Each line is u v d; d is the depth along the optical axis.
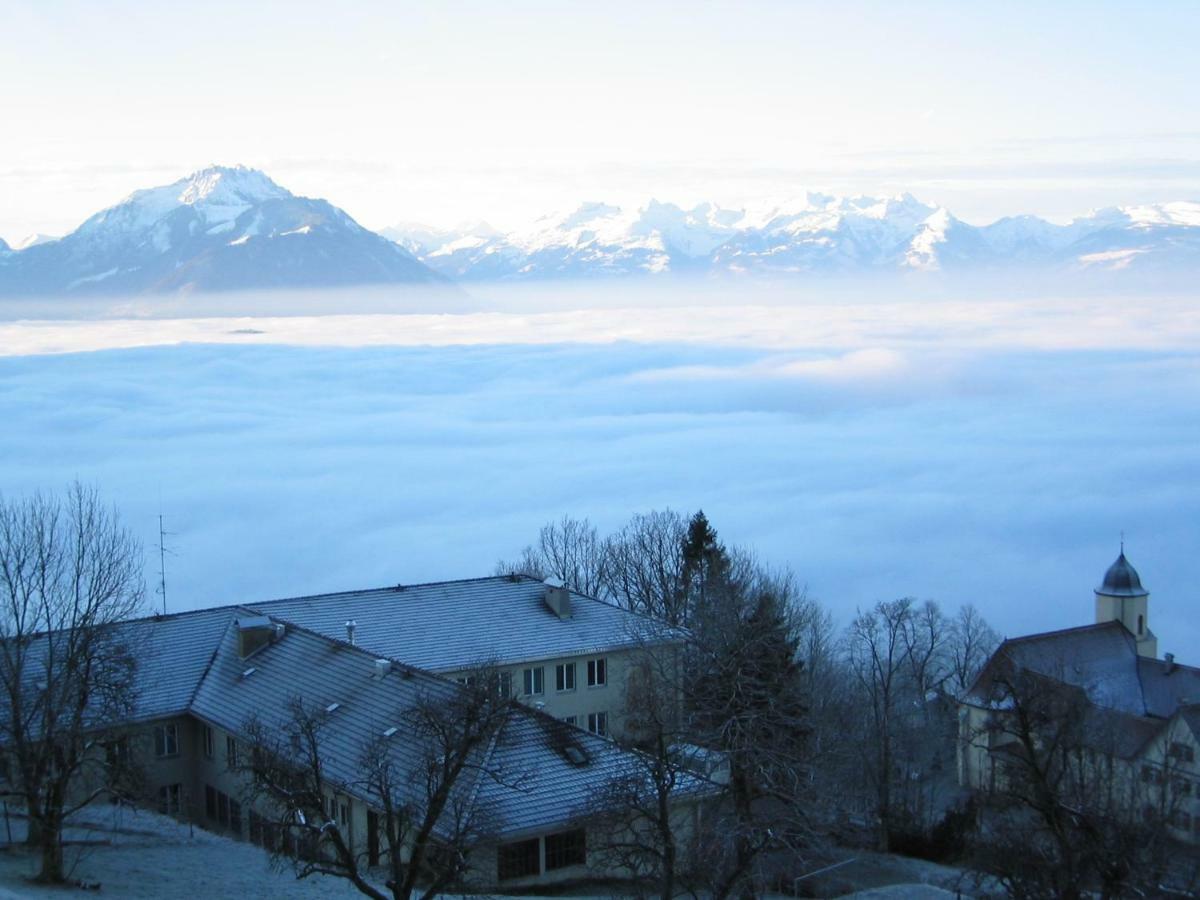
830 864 57.97
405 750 48.19
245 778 54.66
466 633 72.00
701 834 45.00
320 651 61.31
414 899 43.00
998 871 50.84
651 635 69.31
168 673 63.34
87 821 52.19
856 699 87.38
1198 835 72.19
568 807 45.97
